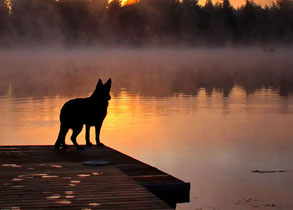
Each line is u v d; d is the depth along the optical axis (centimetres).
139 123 1984
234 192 987
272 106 2580
